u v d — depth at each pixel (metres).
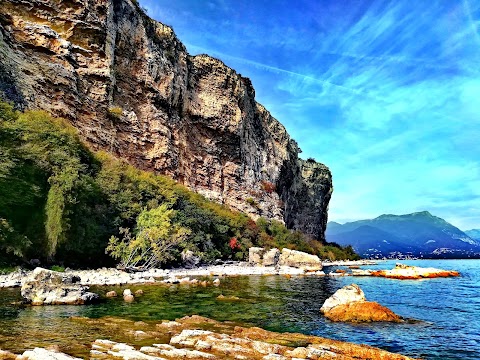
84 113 49.22
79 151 36.19
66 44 48.66
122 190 40.34
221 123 79.38
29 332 11.66
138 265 36.97
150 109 61.66
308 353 10.21
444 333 14.02
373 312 16.33
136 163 56.97
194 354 9.57
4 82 38.34
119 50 57.97
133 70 60.44
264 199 87.31
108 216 36.81
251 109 95.69
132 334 11.78
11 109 32.53
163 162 60.72
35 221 28.36
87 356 9.21
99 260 35.09
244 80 95.00
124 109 57.78
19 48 43.50
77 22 50.47
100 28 52.31
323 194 131.50
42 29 46.62
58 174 29.98
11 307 15.88
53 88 45.28
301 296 23.17
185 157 69.12
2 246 24.92
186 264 42.91
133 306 17.39
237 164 82.44
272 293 24.44
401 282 33.66
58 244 29.03
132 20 61.22
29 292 16.92
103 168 40.88
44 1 48.44
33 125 31.55
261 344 10.80
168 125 64.31
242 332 12.59
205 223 51.31
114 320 13.92
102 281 25.61
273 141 106.12
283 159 106.06
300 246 75.56
